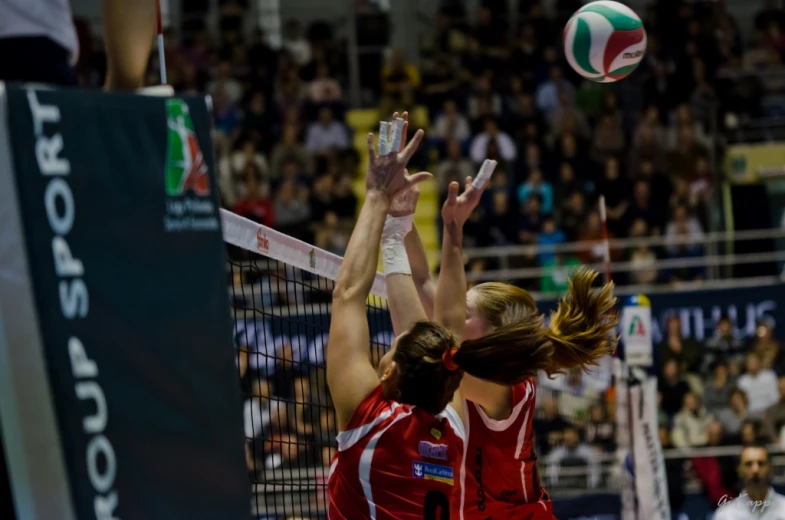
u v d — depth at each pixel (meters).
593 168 17.19
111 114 2.87
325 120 18.09
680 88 18.78
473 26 19.81
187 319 2.96
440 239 17.12
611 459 12.33
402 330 4.05
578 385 11.85
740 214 17.16
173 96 3.04
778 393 13.34
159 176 2.95
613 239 16.06
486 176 4.31
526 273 14.63
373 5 20.09
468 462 4.38
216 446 2.99
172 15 20.44
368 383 3.65
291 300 13.38
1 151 2.62
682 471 12.81
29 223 2.62
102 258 2.77
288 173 16.94
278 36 21.62
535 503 4.61
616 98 18.36
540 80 19.00
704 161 17.38
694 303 13.72
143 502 2.78
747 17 21.58
